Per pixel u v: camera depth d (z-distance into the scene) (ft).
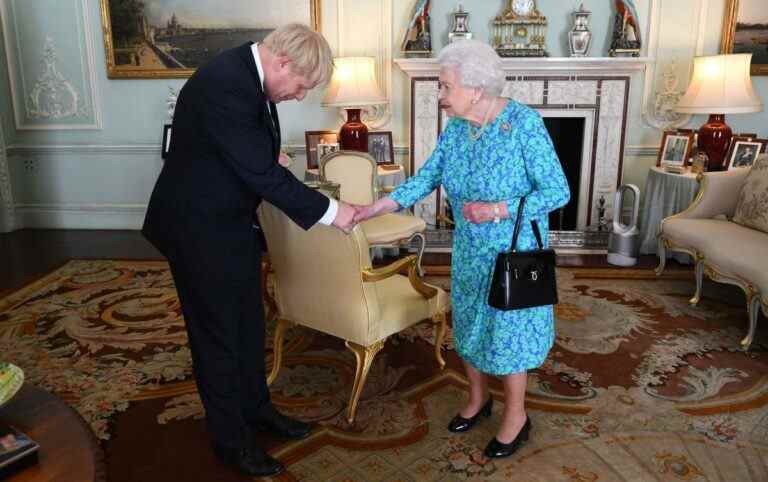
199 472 6.79
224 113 5.66
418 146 15.53
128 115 17.28
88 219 18.08
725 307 11.50
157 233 6.21
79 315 11.30
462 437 7.43
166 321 11.02
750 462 6.89
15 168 17.85
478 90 6.05
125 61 16.76
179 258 6.10
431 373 9.03
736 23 14.85
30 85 17.28
